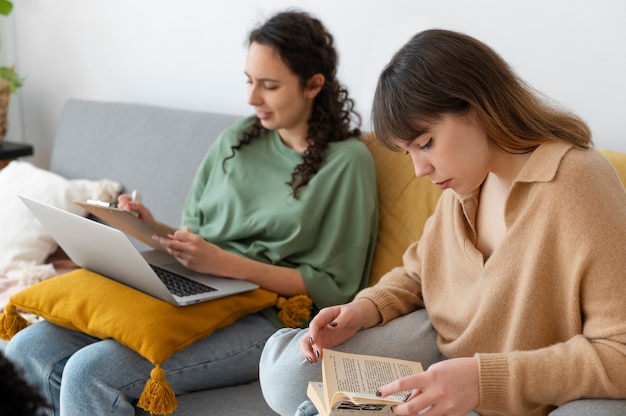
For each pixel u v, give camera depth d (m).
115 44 2.69
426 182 1.70
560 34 1.66
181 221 2.07
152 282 1.43
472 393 1.03
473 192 1.26
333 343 1.28
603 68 1.62
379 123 1.15
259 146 1.84
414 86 1.10
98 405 1.37
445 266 1.34
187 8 2.44
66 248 1.64
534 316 1.13
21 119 3.11
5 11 2.72
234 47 2.34
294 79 1.71
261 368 1.32
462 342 1.23
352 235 1.70
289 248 1.69
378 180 1.78
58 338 1.52
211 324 1.47
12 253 2.12
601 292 1.05
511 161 1.17
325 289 1.66
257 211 1.75
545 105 1.16
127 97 2.69
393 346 1.31
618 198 1.07
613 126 1.63
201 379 1.46
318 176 1.70
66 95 2.91
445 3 1.83
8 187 2.31
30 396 0.60
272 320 1.61
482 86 1.10
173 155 2.17
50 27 2.90
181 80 2.51
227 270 1.60
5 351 1.54
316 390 1.14
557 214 1.09
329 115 1.76
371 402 1.02
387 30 1.96
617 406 0.99
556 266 1.11
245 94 2.35
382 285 1.42
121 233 1.35
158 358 1.36
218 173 1.87
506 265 1.16
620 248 1.04
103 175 2.36
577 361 1.02
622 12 1.57
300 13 1.77
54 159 2.56
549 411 1.17
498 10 1.75
